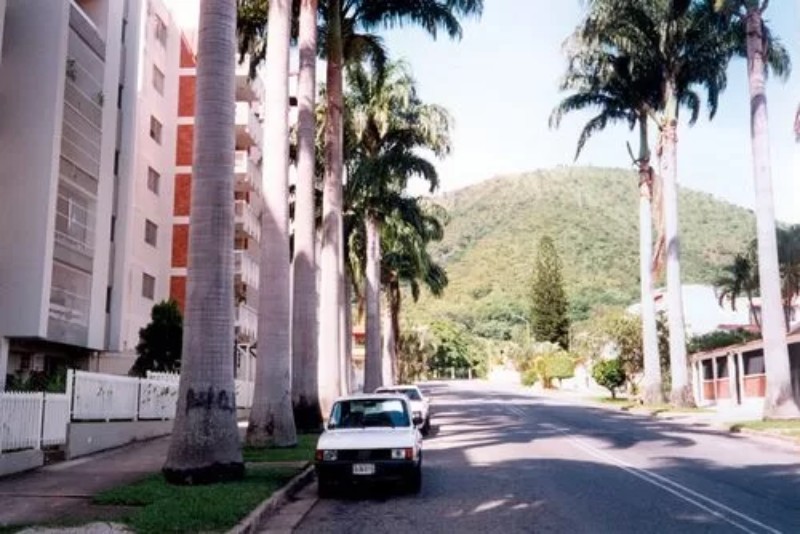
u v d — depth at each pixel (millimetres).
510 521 9875
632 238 164250
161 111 42812
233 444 12344
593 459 16797
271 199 18656
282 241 18562
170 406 23016
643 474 14281
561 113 42188
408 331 99750
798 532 9156
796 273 44250
